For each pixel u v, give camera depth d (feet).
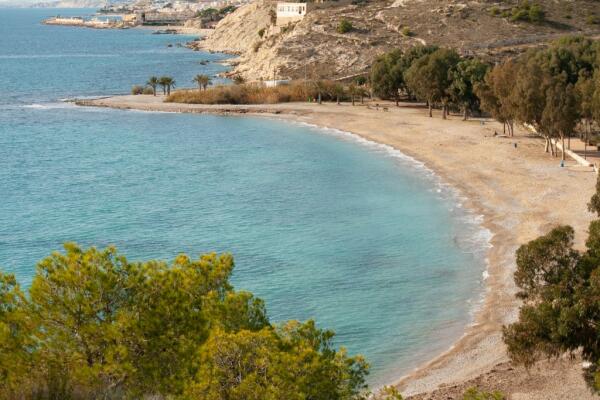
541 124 330.34
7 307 86.58
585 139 342.03
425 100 496.64
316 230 234.99
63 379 79.05
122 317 85.10
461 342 155.12
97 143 399.65
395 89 517.55
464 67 445.37
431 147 362.53
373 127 426.10
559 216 236.43
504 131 394.11
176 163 345.10
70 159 357.41
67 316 85.10
